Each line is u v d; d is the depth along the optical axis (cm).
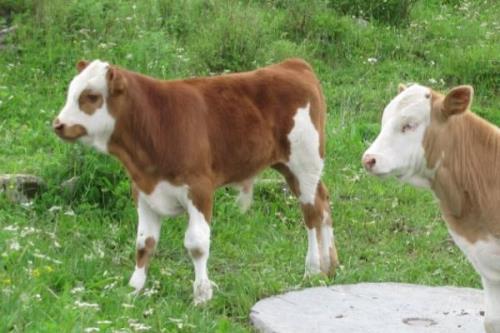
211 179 809
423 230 1023
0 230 830
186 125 793
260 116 841
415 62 1432
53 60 1231
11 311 675
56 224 901
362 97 1301
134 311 745
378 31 1485
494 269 662
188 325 724
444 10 1642
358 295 817
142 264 816
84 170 971
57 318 682
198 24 1383
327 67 1382
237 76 851
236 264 900
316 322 752
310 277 863
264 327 744
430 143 649
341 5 1540
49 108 1134
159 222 823
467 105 637
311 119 872
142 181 796
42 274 774
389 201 1077
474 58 1419
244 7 1469
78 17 1307
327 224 891
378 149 643
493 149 658
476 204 655
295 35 1438
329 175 1109
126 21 1324
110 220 942
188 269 880
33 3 1314
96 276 806
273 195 1047
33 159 1013
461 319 769
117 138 782
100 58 1220
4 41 1263
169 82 811
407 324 757
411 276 902
